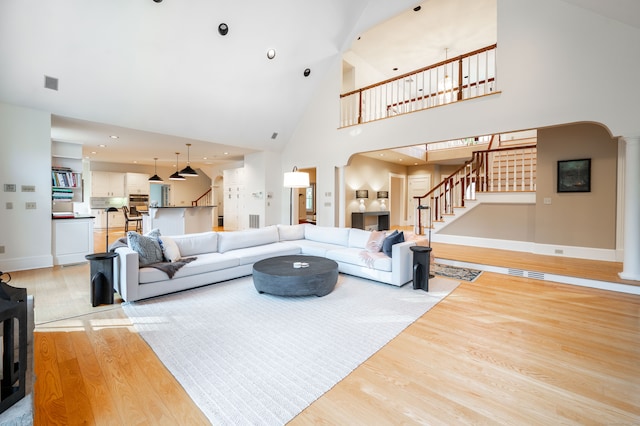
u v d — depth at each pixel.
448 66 8.45
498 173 6.95
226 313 2.99
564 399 1.75
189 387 1.84
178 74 5.24
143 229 8.23
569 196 5.36
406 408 1.67
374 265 4.06
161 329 2.63
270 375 1.97
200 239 4.24
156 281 3.37
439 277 4.41
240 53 5.44
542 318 2.94
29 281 4.05
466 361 2.16
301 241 5.38
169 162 11.06
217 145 7.59
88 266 4.91
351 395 1.78
